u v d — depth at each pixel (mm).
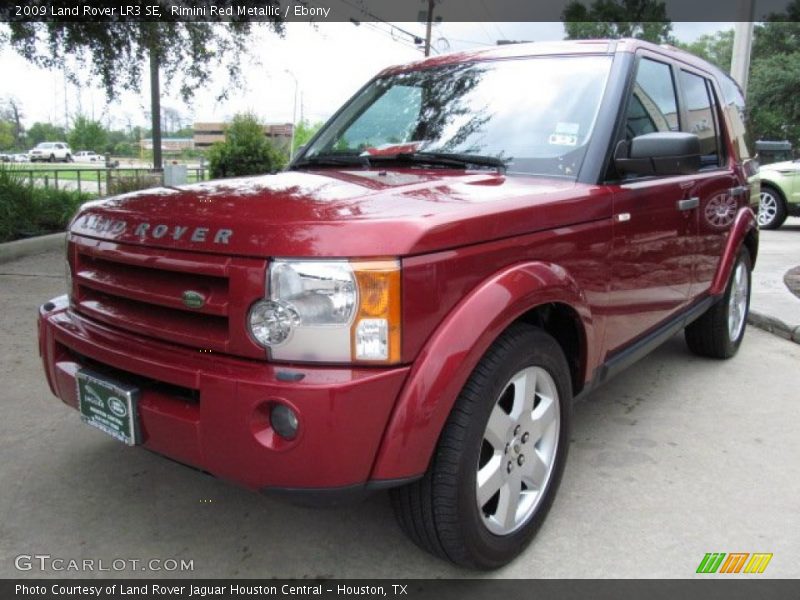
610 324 2955
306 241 1937
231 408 1971
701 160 4086
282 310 1927
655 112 3455
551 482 2641
